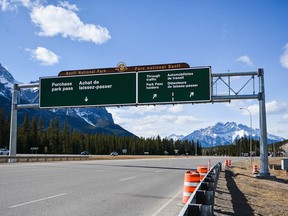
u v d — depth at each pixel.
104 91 35.78
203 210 5.27
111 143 177.38
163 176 24.73
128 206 11.01
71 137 149.25
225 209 11.41
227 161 51.06
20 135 121.56
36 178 19.77
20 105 39.34
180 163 52.12
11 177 20.17
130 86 35.09
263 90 31.34
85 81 36.47
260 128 30.70
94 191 14.57
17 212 9.38
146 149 198.00
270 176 29.53
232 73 32.47
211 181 10.05
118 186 16.98
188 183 11.97
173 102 33.78
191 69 33.72
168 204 11.77
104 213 9.63
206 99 33.03
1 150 83.25
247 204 13.23
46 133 137.00
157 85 34.38
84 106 36.25
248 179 27.25
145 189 16.16
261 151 30.28
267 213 11.65
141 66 35.03
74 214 9.32
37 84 38.91
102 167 34.28
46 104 37.56
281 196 17.38
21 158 44.75
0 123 112.56
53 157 53.44
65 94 37.00
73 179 19.73
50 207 10.29
